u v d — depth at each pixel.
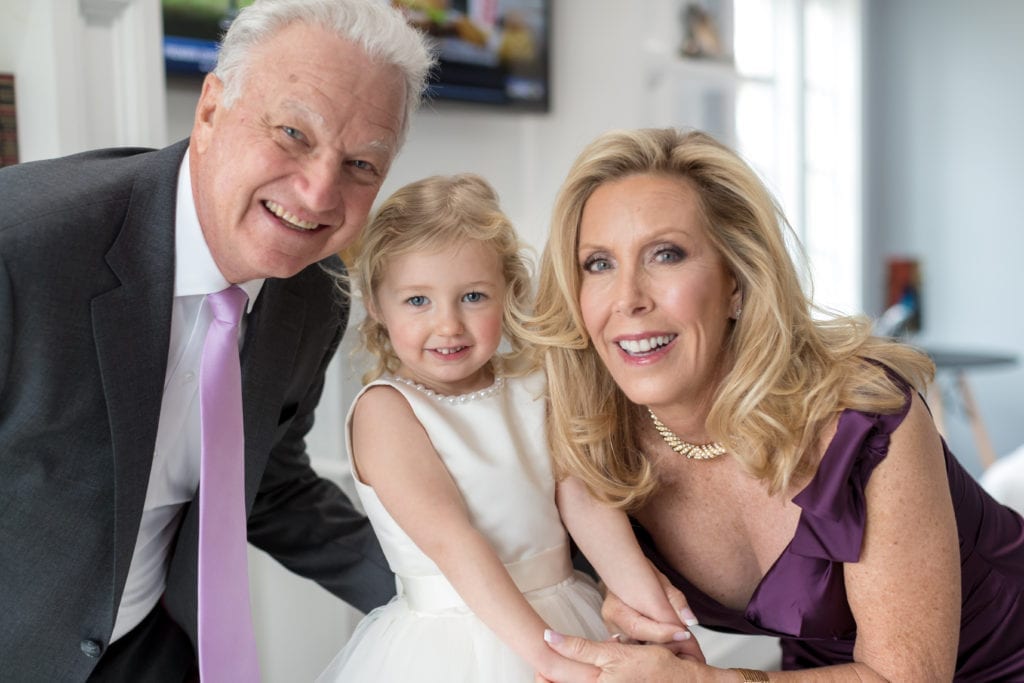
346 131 1.34
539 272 1.67
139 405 1.39
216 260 1.43
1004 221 6.10
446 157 3.78
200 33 2.79
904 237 6.52
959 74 6.21
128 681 1.68
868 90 6.54
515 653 1.45
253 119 1.33
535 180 4.16
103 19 1.88
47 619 1.48
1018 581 1.63
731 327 1.52
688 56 4.94
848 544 1.40
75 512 1.43
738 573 1.63
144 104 1.92
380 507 1.54
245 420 1.56
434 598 1.51
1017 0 5.95
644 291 1.42
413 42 1.40
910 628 1.39
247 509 1.62
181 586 1.66
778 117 5.72
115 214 1.38
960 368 5.26
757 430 1.43
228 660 1.51
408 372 1.61
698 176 1.46
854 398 1.42
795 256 1.55
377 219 1.58
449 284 1.52
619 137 1.48
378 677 1.48
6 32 1.79
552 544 1.57
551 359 1.59
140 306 1.38
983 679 1.65
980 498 1.63
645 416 1.63
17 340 1.29
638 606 1.50
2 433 1.35
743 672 1.37
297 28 1.32
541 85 3.95
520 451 1.58
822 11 6.06
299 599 2.43
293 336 1.60
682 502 1.62
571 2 4.11
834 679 1.38
